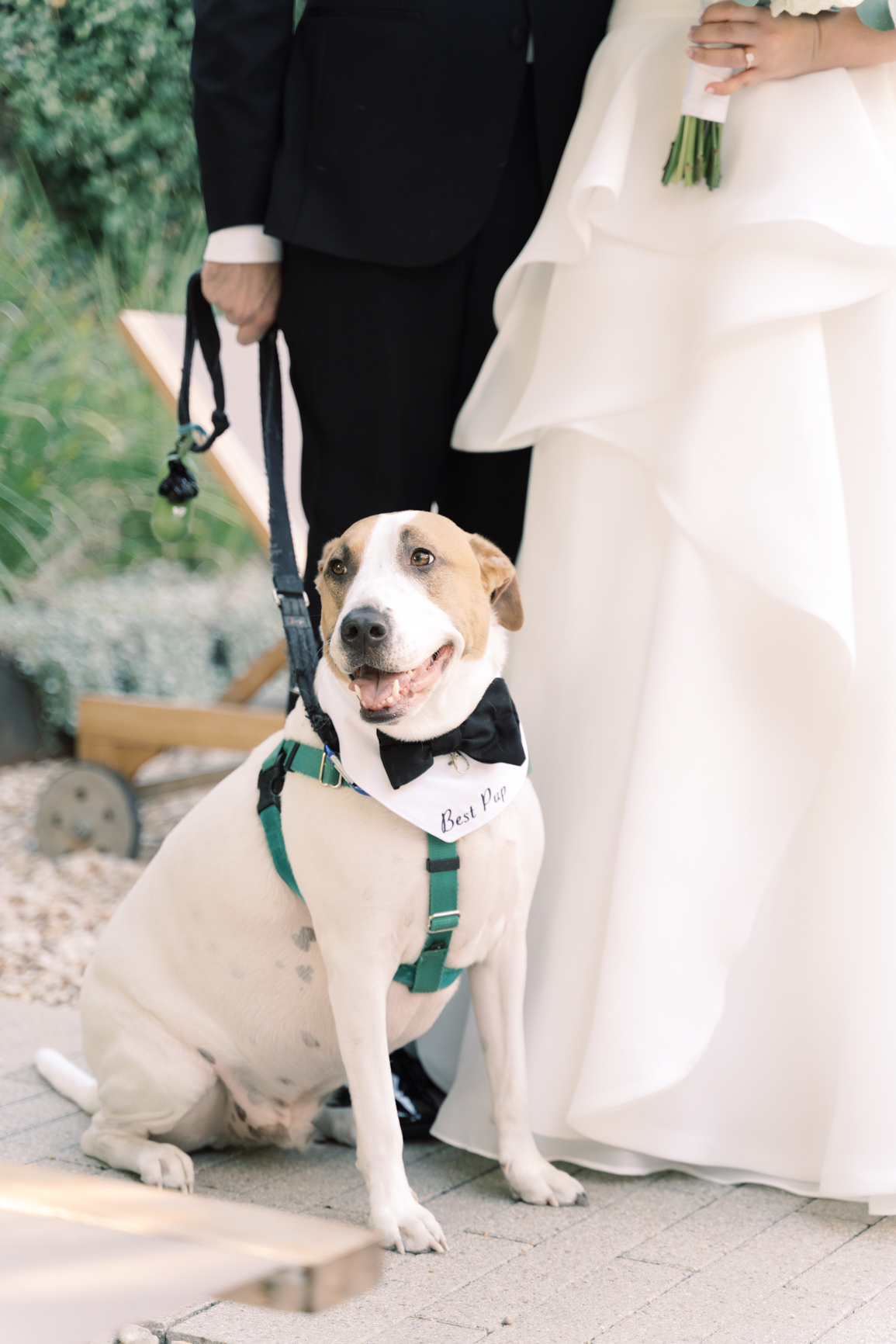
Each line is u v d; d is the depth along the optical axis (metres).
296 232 2.33
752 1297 1.72
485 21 2.32
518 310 2.38
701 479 2.07
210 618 5.76
